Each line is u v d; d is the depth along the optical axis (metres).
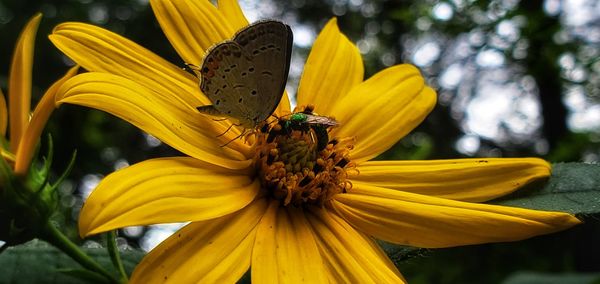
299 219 0.07
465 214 0.07
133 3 0.35
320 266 0.07
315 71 0.09
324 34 0.10
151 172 0.06
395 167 0.09
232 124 0.07
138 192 0.06
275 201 0.08
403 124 0.09
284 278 0.06
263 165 0.08
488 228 0.07
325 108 0.09
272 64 0.07
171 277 0.06
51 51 0.34
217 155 0.07
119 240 0.21
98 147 0.28
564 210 0.08
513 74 0.16
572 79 0.14
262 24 0.07
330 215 0.08
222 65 0.07
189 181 0.06
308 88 0.09
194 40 0.08
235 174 0.07
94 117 0.27
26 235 0.06
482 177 0.08
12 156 0.06
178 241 0.06
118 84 0.06
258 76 0.07
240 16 0.09
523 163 0.08
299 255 0.07
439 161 0.09
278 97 0.07
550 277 0.14
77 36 0.07
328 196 0.08
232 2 0.09
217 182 0.07
